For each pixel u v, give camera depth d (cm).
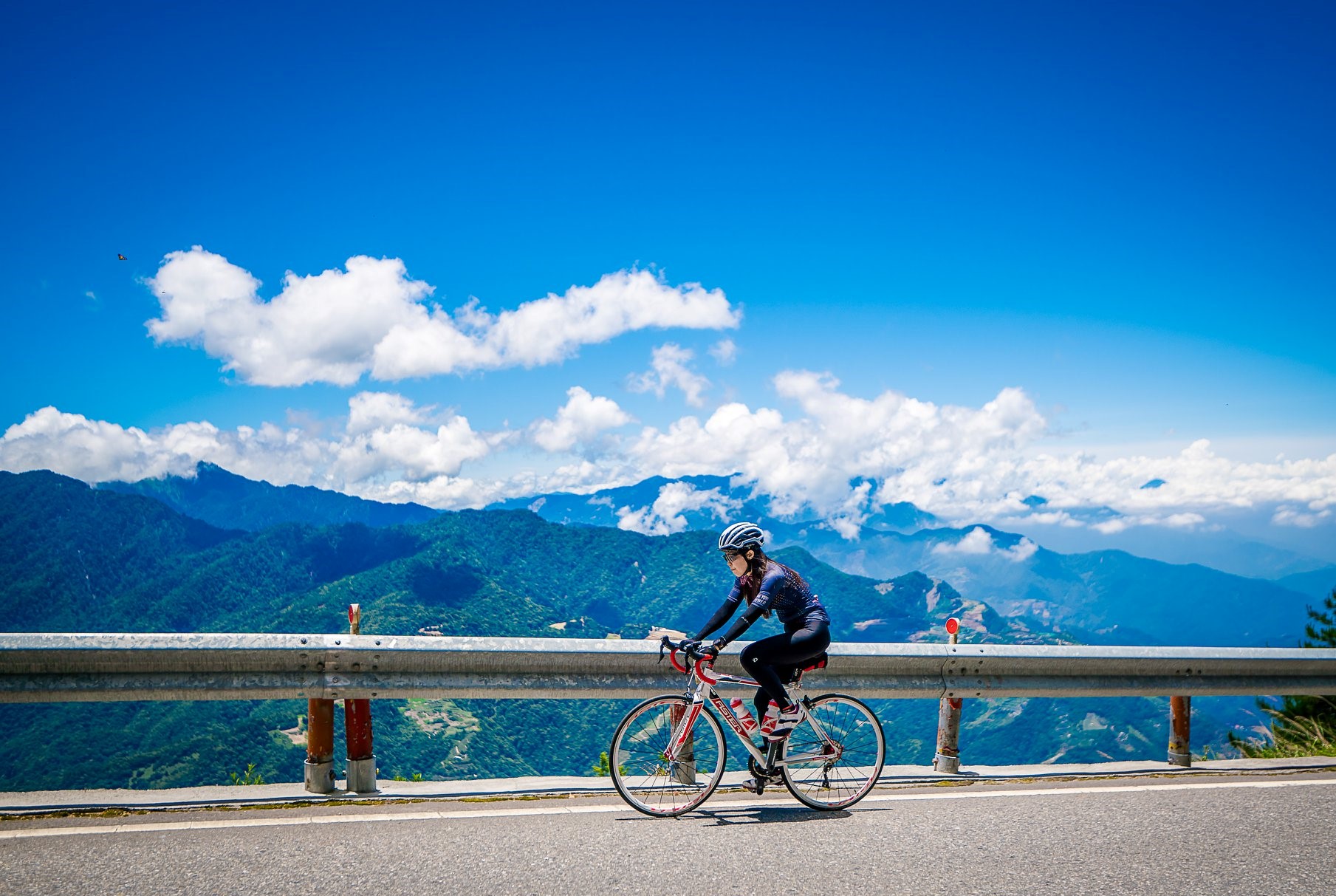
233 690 516
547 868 408
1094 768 684
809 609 540
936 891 384
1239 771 683
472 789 575
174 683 508
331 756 556
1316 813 536
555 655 556
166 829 466
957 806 549
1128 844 462
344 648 525
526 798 557
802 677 602
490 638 550
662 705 540
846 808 541
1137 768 686
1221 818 520
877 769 556
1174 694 693
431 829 475
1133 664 675
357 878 389
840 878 400
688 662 535
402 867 405
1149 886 395
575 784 595
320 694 530
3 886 372
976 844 461
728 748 542
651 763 532
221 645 506
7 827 469
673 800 533
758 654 531
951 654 629
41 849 427
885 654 613
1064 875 409
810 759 540
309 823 483
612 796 568
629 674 581
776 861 426
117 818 489
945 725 661
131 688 501
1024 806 550
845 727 554
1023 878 404
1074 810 540
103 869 396
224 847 434
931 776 638
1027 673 662
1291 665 707
